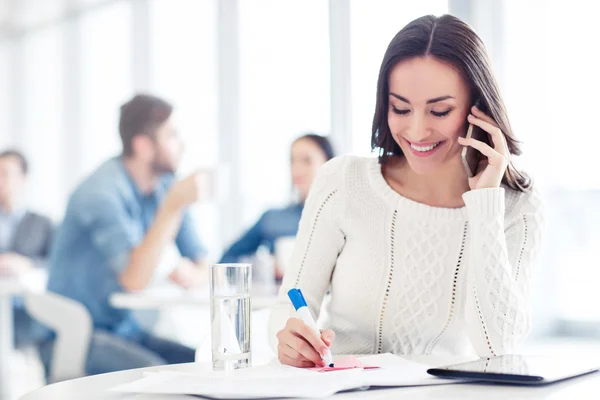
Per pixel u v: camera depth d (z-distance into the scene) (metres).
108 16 5.93
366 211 1.53
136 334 3.00
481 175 1.38
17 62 6.50
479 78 1.37
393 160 1.55
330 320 1.57
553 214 4.55
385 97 1.46
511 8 4.52
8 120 6.55
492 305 1.33
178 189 3.04
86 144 6.07
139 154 3.15
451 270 1.48
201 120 5.39
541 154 4.52
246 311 1.11
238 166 5.20
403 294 1.49
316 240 1.56
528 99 4.52
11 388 3.85
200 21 5.43
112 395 0.97
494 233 1.34
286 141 5.00
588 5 4.44
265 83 5.10
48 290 2.97
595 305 4.51
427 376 1.05
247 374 1.03
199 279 3.48
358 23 4.63
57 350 2.76
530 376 0.97
